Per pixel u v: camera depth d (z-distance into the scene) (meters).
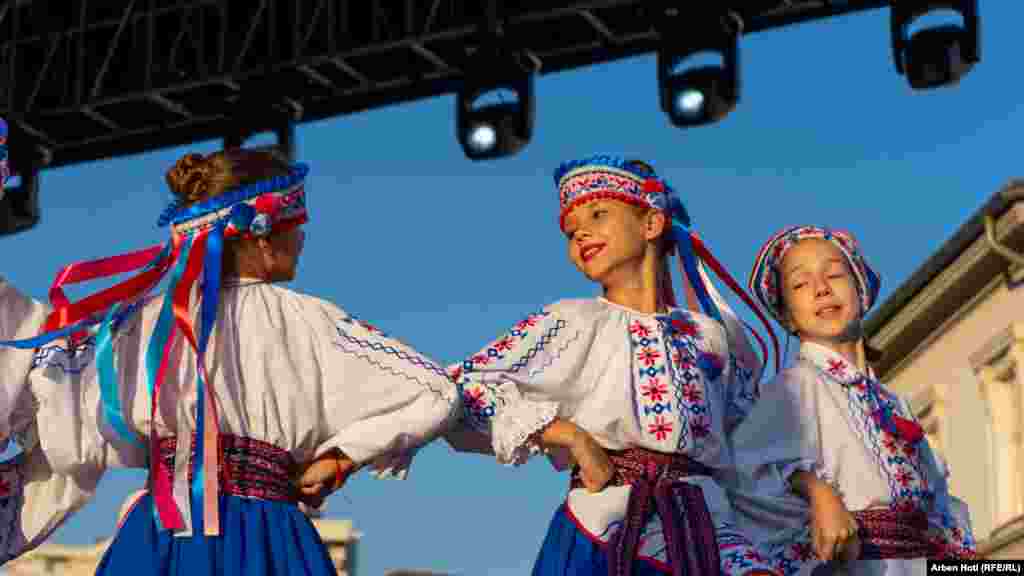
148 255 5.59
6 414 5.48
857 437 6.03
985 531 25.55
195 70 13.60
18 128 14.01
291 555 5.02
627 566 5.27
